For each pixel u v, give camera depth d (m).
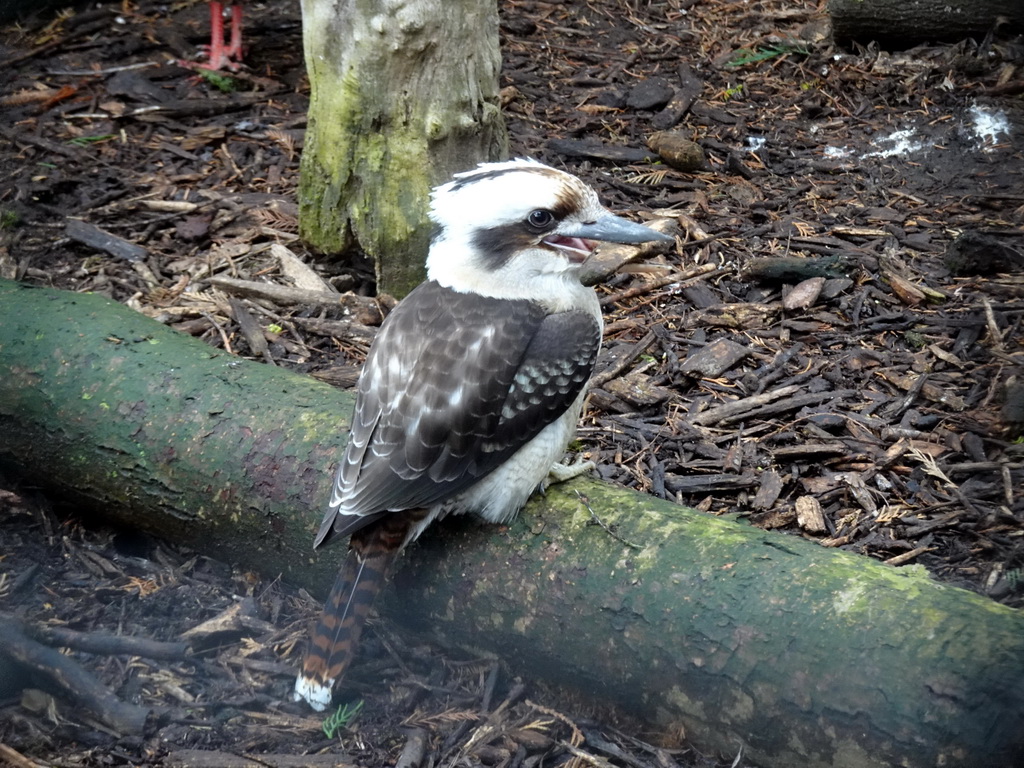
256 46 2.09
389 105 1.39
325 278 1.52
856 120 1.82
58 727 0.98
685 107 1.87
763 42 2.06
